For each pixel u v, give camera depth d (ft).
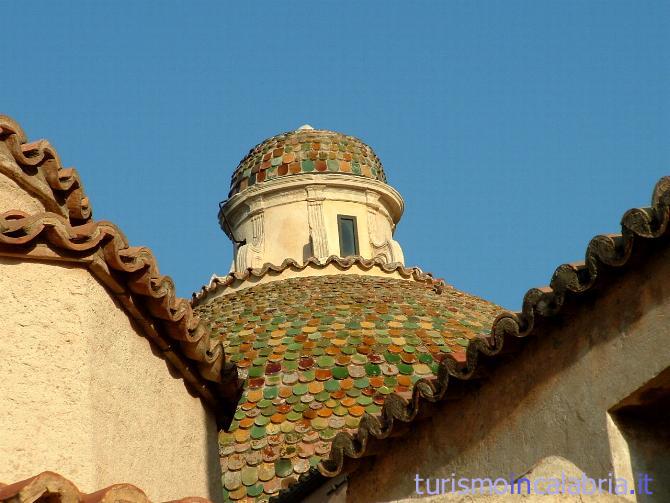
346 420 85.71
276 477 81.25
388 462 49.49
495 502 32.45
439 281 110.83
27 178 46.83
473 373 44.60
